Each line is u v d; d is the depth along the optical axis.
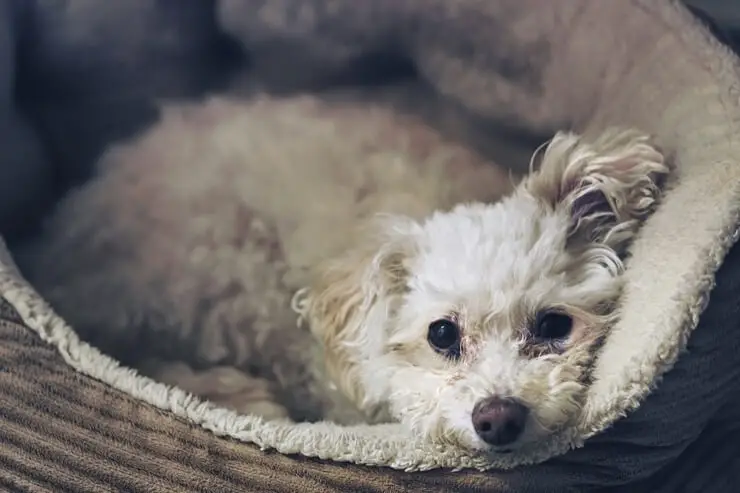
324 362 0.67
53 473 0.57
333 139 0.70
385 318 0.64
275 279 0.68
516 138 0.72
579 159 0.63
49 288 0.67
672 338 0.55
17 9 0.69
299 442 0.56
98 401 0.57
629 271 0.61
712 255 0.56
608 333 0.60
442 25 0.73
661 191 0.62
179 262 0.68
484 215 0.63
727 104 0.61
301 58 0.76
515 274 0.60
